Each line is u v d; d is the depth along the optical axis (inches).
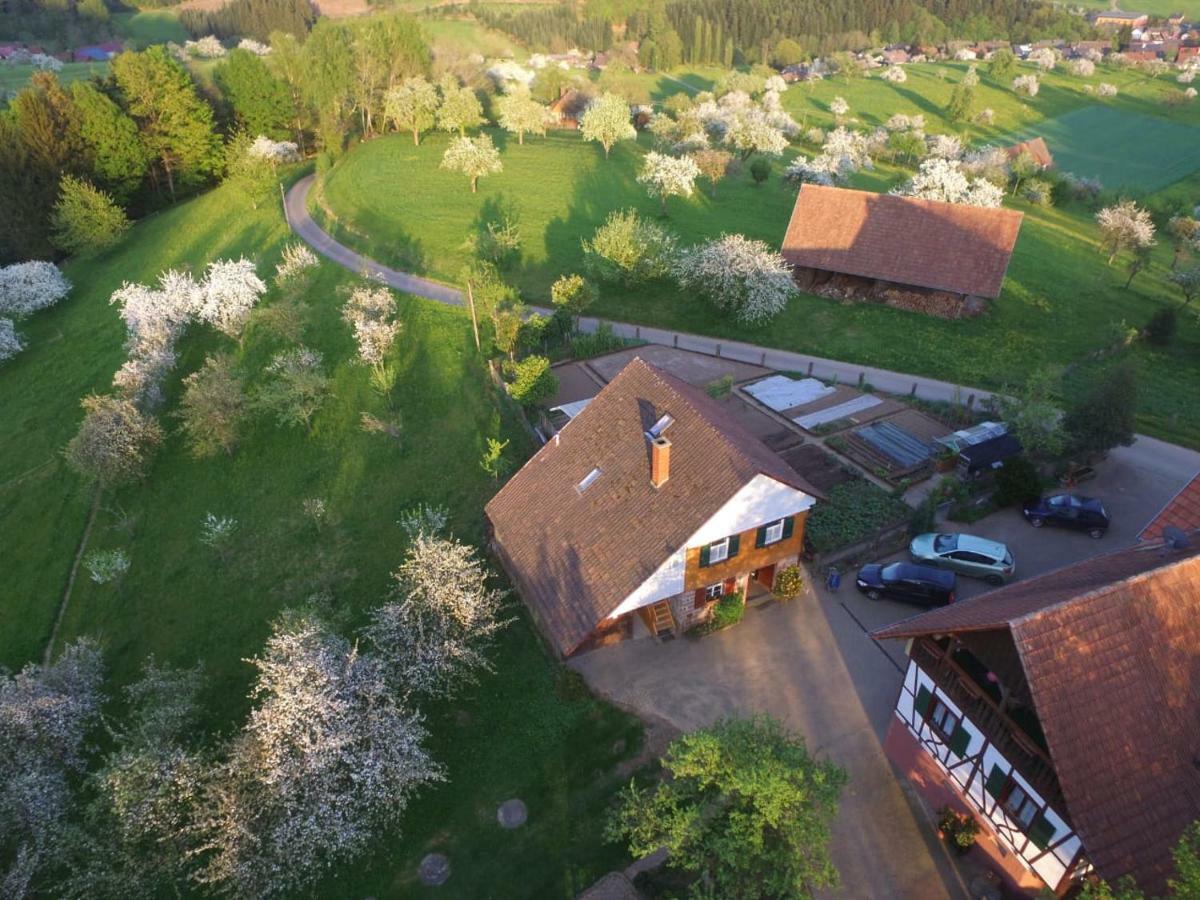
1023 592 814.5
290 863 807.7
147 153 3046.3
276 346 1899.6
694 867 738.8
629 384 1199.6
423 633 1009.5
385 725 884.6
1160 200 3449.8
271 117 3526.1
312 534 1381.6
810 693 1023.0
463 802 928.3
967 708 768.3
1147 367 1828.2
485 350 1809.8
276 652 974.4
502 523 1196.5
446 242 2417.6
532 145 3595.0
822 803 721.6
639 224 2202.3
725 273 1919.3
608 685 1039.0
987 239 1987.0
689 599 1088.8
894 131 4591.5
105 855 839.7
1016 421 1378.0
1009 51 6048.2
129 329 1963.6
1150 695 676.1
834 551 1221.1
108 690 1167.0
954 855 845.2
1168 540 820.6
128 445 1507.1
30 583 1418.6
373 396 1694.1
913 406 1636.3
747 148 3577.8
